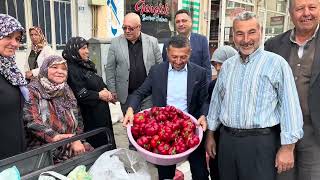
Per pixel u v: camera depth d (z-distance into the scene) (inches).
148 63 147.5
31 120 96.3
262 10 525.0
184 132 88.2
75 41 128.7
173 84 106.2
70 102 108.8
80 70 129.7
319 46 91.0
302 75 94.3
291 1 93.6
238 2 464.4
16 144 88.8
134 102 106.9
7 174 68.4
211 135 99.8
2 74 86.6
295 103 81.2
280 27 588.7
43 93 100.0
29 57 181.9
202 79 107.0
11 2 206.5
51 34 234.8
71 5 246.1
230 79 87.6
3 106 85.4
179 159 83.8
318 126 92.3
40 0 223.5
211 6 437.1
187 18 149.9
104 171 82.5
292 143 81.2
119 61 146.4
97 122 133.0
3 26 83.9
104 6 263.6
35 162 79.0
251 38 82.4
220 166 93.5
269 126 83.3
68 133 106.3
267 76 81.9
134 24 141.6
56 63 99.7
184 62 101.1
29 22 217.6
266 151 83.8
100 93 131.7
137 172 86.2
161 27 343.0
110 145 97.1
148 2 319.0
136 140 89.6
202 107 106.5
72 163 86.0
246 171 86.6
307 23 90.0
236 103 85.6
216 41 446.3
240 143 85.9
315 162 98.3
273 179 86.7
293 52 97.0
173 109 95.3
